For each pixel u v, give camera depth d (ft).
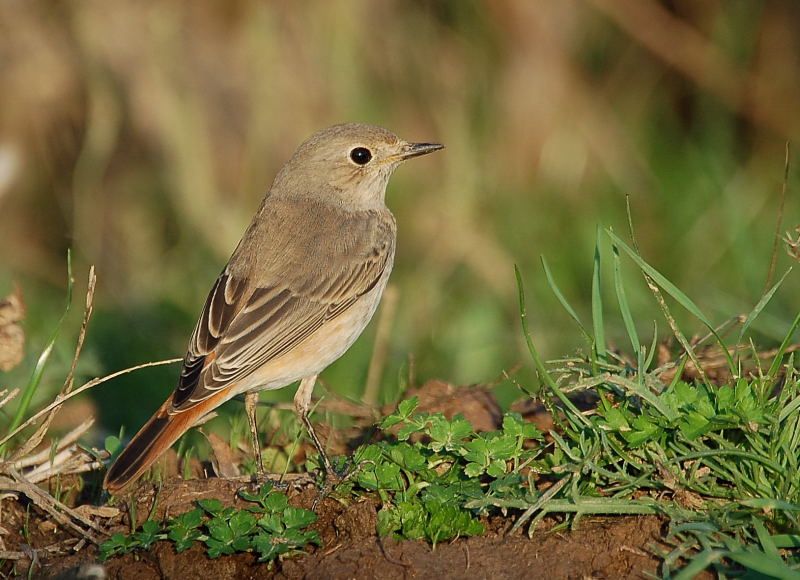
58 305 48.96
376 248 33.27
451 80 55.42
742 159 55.42
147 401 42.65
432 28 56.29
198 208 52.80
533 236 52.06
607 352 28.35
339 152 34.19
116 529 27.76
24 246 53.52
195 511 26.89
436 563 25.02
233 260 32.68
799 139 54.29
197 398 28.63
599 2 55.93
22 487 27.73
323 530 27.02
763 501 24.09
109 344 45.85
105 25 53.31
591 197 54.19
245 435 33.45
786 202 51.49
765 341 38.70
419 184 53.62
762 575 23.35
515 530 25.63
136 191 54.29
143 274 51.72
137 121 53.62
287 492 28.09
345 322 32.24
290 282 31.60
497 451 27.04
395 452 27.58
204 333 30.53
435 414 28.40
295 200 34.04
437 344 44.93
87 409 37.96
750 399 25.86
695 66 56.29
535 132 55.16
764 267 47.55
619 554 24.79
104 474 30.07
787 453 25.21
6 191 53.21
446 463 27.94
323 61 54.29
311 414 32.71
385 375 42.42
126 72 53.47
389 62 55.42
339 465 28.37
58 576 26.55
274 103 53.78
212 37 53.83
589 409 28.94
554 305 47.62
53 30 53.93
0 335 31.17
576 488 25.71
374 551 25.44
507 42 55.67
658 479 25.76
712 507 25.07
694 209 52.34
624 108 56.95
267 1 53.78
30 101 53.78
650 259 50.26
